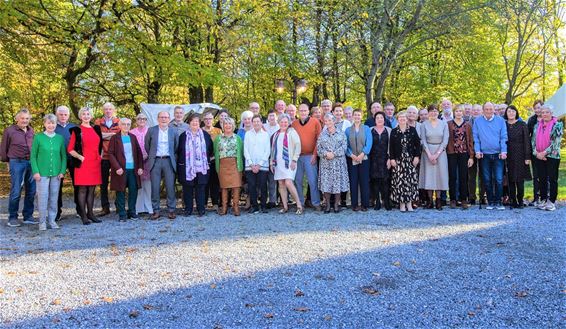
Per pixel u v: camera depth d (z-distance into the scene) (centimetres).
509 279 428
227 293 398
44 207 712
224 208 820
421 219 727
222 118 903
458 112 829
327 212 809
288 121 819
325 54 1788
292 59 1783
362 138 806
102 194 852
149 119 1089
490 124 821
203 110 1120
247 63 1711
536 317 343
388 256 505
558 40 2725
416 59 2073
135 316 351
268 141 823
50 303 380
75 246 587
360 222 707
